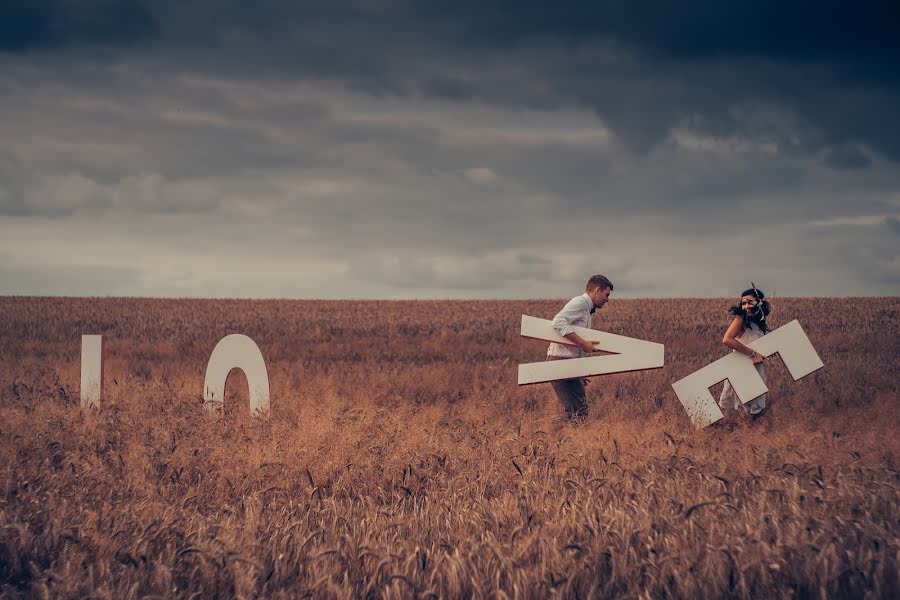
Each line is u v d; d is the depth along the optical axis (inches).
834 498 209.2
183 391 468.4
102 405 419.2
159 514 213.5
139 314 1454.2
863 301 1584.6
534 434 322.0
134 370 670.5
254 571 166.6
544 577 156.5
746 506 200.4
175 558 173.5
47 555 186.2
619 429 331.3
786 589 153.6
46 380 556.1
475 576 157.1
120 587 161.5
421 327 1256.8
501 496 232.5
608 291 409.7
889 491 214.1
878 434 316.5
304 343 999.0
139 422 362.9
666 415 379.2
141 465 276.8
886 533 180.2
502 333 1099.3
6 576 180.5
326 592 155.3
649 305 1626.5
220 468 273.4
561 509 197.3
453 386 532.4
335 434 322.3
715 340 983.0
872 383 504.1
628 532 176.6
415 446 306.3
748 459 271.0
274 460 279.3
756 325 384.5
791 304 1518.2
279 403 420.2
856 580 154.4
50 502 218.2
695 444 304.7
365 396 464.8
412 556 163.0
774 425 348.5
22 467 269.1
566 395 401.4
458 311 1692.9
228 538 187.9
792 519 185.2
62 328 1176.8
